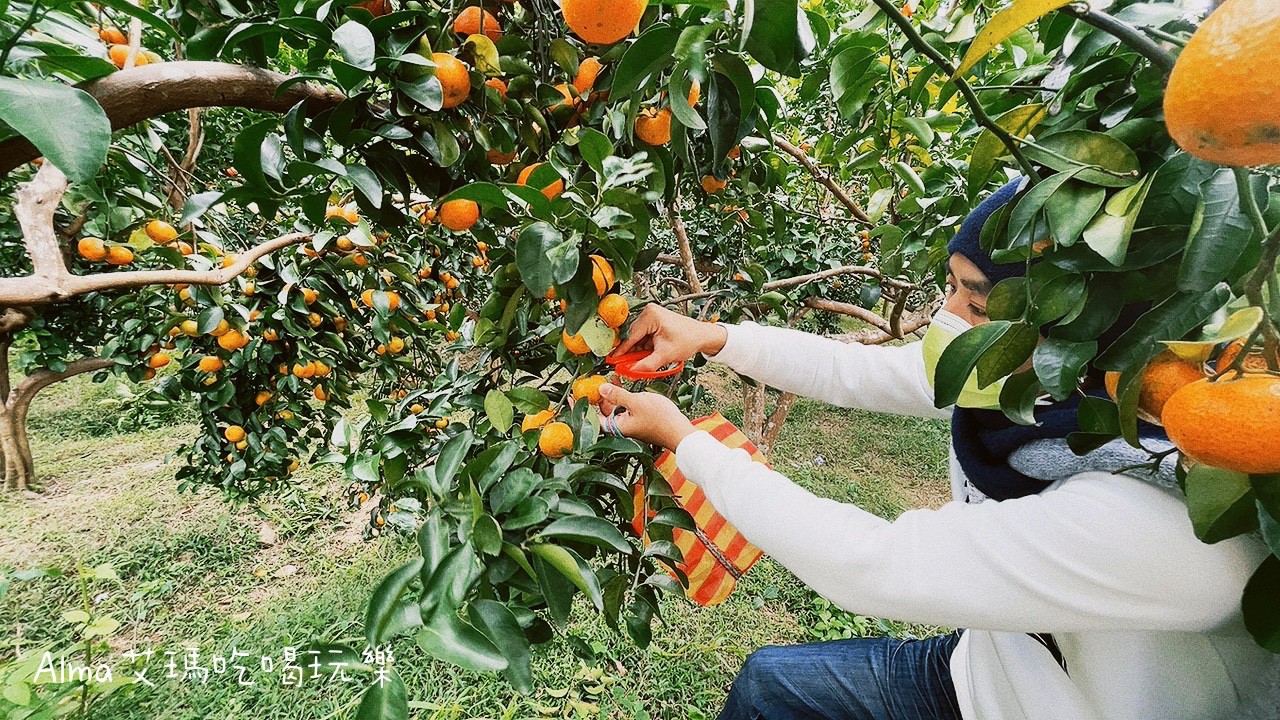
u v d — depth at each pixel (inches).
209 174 110.3
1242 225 18.6
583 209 33.4
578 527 33.1
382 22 31.2
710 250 104.7
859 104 53.5
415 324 96.4
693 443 38.4
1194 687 29.6
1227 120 12.5
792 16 28.0
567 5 27.7
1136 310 28.7
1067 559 25.6
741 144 52.0
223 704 93.7
